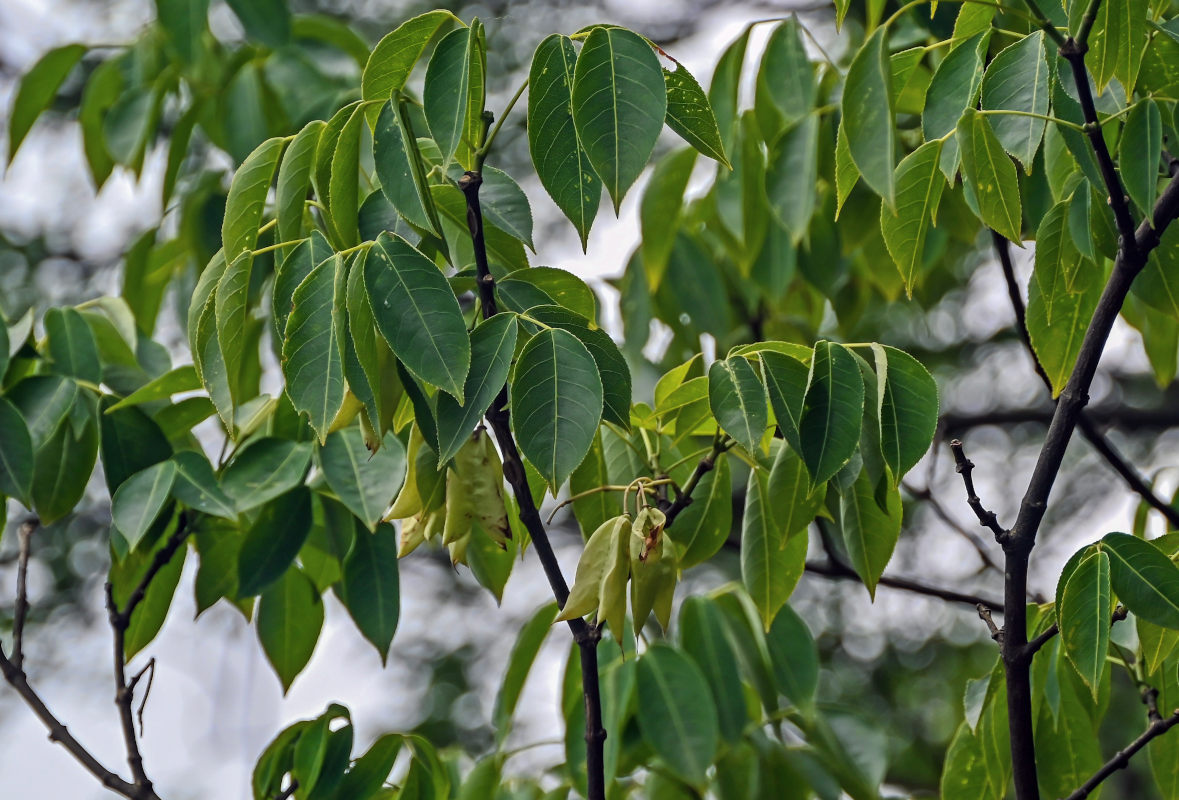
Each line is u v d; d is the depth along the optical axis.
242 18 2.81
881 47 2.32
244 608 2.65
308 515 2.54
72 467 2.55
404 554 2.41
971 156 2.37
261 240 2.60
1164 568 2.35
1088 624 2.35
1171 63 2.39
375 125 2.36
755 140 2.86
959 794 2.53
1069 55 2.34
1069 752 2.51
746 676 2.71
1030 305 2.45
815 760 2.70
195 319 2.38
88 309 2.65
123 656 2.54
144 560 2.59
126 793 2.50
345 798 2.51
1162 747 2.49
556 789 2.67
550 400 2.31
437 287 2.31
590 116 2.31
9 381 2.57
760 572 2.48
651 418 2.44
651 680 2.62
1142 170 2.35
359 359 2.31
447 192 2.42
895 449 2.34
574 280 2.39
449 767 2.69
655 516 2.36
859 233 2.77
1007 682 2.39
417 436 2.38
